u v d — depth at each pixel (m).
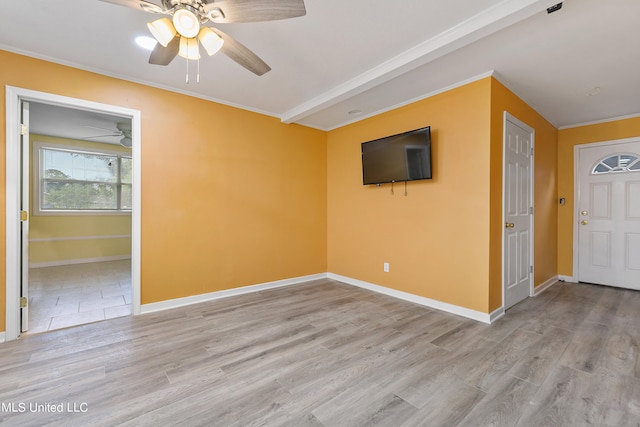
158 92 3.01
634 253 3.76
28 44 2.29
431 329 2.56
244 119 3.63
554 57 2.41
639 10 1.83
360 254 3.99
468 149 2.82
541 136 3.74
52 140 5.25
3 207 2.31
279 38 2.21
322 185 4.47
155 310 2.99
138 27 2.09
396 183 3.52
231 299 3.40
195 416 1.50
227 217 3.49
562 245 4.30
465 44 2.13
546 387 1.73
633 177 3.75
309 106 3.46
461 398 1.64
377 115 3.73
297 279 4.17
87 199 5.70
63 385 1.75
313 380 1.82
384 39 2.22
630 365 1.96
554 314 2.91
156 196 3.00
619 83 2.86
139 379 1.82
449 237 2.99
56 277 4.42
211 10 1.49
